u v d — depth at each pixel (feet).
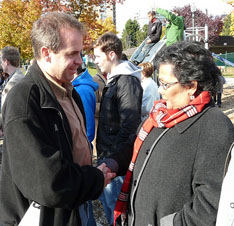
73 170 4.91
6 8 46.37
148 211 4.96
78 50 5.13
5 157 5.00
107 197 9.27
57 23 4.96
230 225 3.72
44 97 4.92
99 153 8.85
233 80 63.26
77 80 9.32
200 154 4.54
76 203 4.99
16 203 5.21
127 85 8.12
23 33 45.27
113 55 8.67
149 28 34.99
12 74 12.99
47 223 5.00
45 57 5.08
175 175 4.66
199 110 4.72
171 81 4.80
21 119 4.56
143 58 34.32
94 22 38.81
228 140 4.42
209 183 4.34
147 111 12.48
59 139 5.03
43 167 4.46
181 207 4.67
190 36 46.37
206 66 4.68
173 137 4.84
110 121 8.45
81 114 6.29
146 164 5.12
